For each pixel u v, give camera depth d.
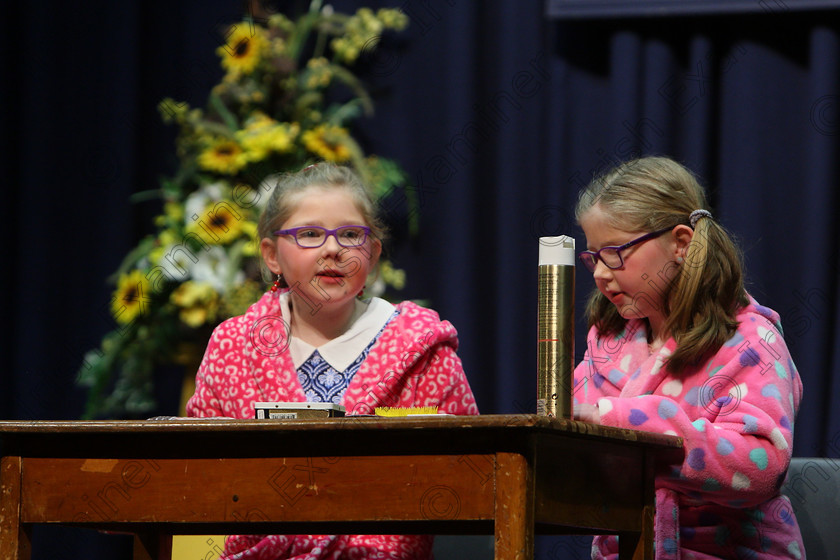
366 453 2.94
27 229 7.80
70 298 7.80
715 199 6.80
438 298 7.28
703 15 6.71
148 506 3.10
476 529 3.62
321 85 7.19
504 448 2.79
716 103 6.85
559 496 2.92
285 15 7.66
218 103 6.93
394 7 7.48
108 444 3.15
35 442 3.21
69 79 7.82
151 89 7.88
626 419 3.46
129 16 7.75
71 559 7.53
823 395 6.50
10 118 8.02
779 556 3.85
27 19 7.85
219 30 7.78
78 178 7.80
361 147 7.47
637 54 6.87
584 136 7.01
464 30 7.21
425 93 7.42
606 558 3.98
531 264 7.11
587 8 6.88
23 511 3.20
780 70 6.78
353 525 3.62
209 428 2.97
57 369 7.80
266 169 6.58
